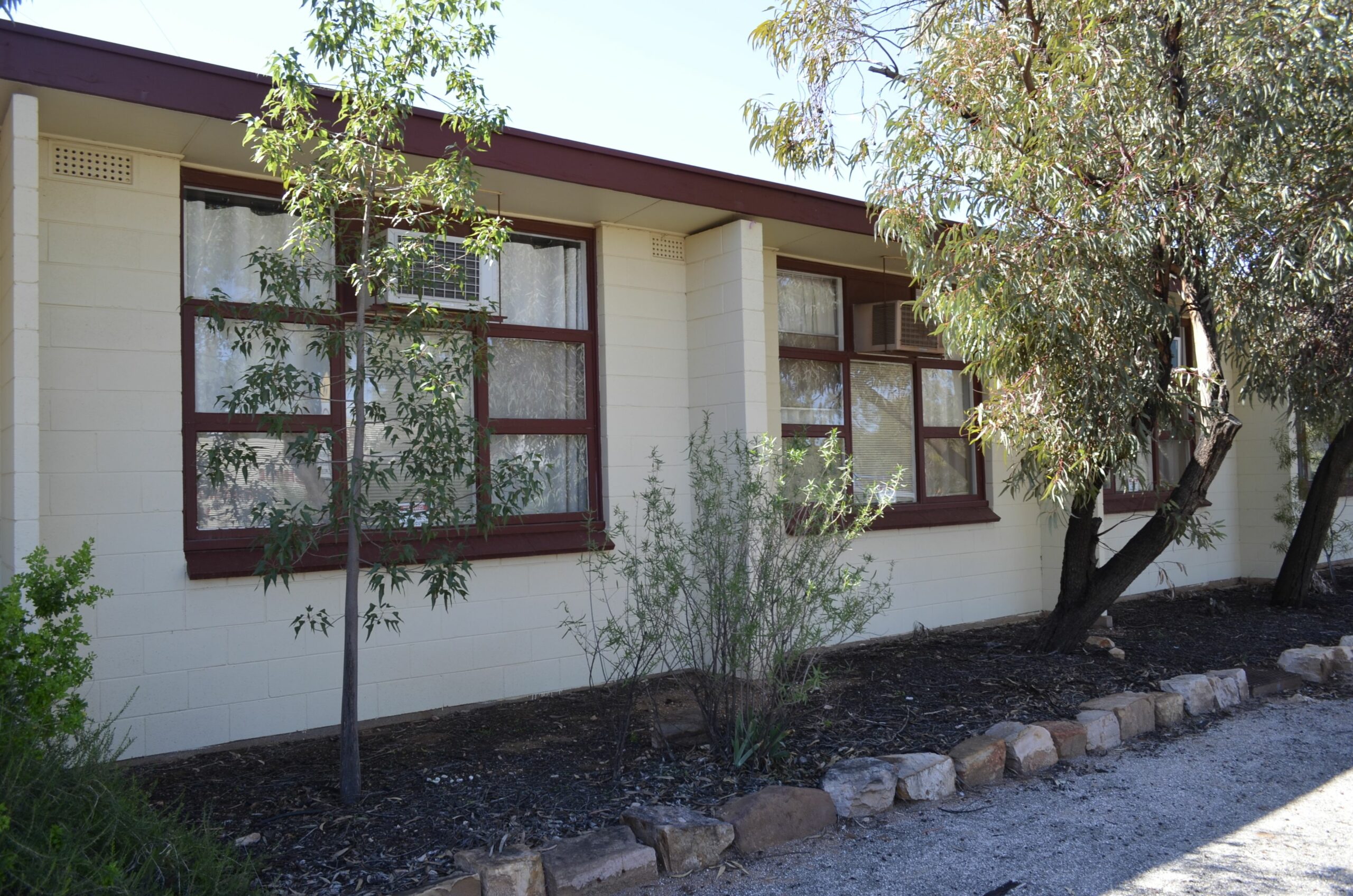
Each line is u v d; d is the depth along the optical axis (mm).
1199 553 11836
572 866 3584
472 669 6328
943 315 6559
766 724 5004
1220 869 3816
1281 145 6270
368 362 4898
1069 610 7480
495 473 4527
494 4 4328
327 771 4809
